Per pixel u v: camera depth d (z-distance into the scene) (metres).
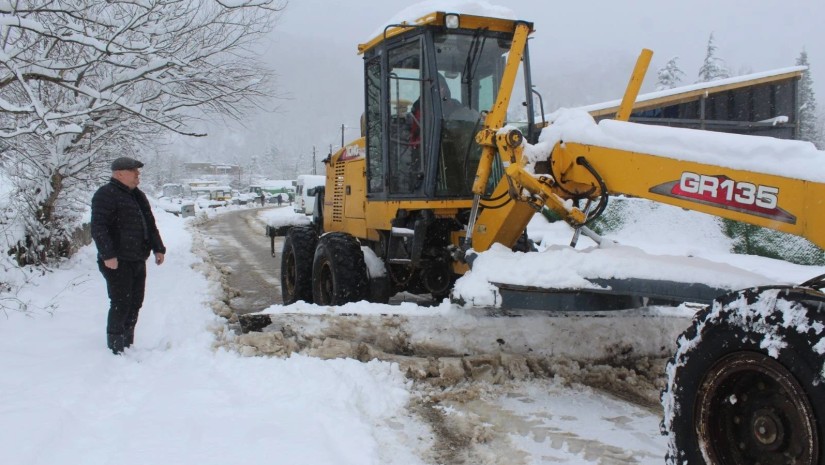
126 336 5.02
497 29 5.18
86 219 12.84
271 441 3.16
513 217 4.29
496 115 4.27
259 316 4.69
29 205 8.84
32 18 6.49
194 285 8.09
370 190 6.17
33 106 5.93
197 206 42.19
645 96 19.03
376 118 6.00
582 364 4.40
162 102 8.20
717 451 2.45
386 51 5.55
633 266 3.32
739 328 2.35
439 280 5.53
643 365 4.47
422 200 5.22
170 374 4.29
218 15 7.50
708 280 3.04
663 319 4.64
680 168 3.10
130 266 4.91
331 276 5.86
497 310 4.39
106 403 3.78
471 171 5.27
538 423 3.62
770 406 2.35
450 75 5.20
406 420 3.64
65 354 4.76
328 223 7.45
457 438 3.41
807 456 2.14
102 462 2.97
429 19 4.93
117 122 8.59
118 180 4.90
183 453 3.05
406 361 4.27
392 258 5.73
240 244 16.38
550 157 3.84
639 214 14.10
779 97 20.27
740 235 12.37
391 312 4.39
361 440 3.25
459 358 4.28
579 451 3.26
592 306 3.65
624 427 3.57
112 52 6.25
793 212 2.66
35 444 3.09
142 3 6.29
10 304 6.28
